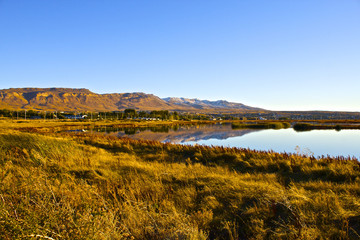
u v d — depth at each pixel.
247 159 10.58
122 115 136.12
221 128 60.41
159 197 4.95
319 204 4.14
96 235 2.66
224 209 4.43
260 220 3.78
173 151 13.70
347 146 24.69
